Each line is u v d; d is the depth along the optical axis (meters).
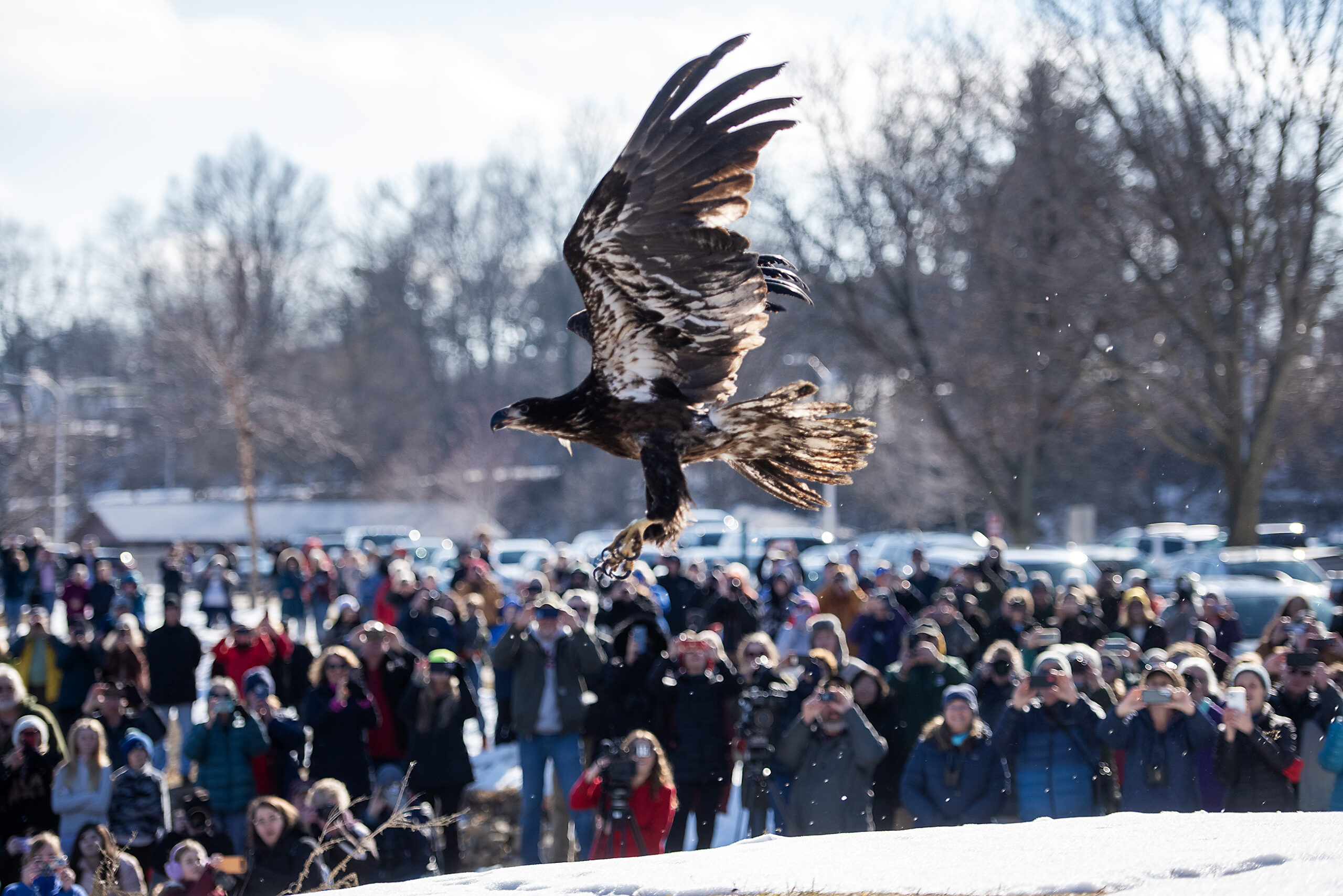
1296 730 7.88
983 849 3.98
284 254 80.31
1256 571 23.02
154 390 70.19
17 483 51.22
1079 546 30.11
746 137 5.36
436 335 83.38
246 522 56.78
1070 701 8.00
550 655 9.99
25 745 9.21
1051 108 31.50
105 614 21.08
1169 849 3.77
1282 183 26.81
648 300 6.00
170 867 7.89
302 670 13.13
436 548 43.12
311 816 8.22
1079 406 32.97
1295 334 28.03
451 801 9.91
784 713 8.80
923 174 34.62
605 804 8.33
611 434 6.46
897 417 41.91
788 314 36.31
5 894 7.23
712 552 33.34
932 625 9.82
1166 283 30.27
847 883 3.68
